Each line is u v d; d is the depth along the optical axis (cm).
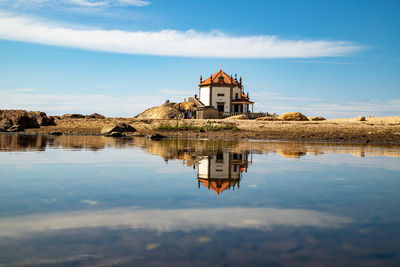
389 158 1082
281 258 285
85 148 1341
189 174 703
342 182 630
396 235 342
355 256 290
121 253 294
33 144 1516
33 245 311
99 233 342
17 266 268
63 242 318
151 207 440
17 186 567
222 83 8119
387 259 285
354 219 395
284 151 1303
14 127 3012
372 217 403
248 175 700
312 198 498
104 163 877
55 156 1027
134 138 2358
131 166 823
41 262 275
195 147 1480
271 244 316
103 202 464
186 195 509
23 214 405
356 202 476
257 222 381
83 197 492
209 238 330
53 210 423
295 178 669
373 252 299
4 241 320
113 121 4275
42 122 3847
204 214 410
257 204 461
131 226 364
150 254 292
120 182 609
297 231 352
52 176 668
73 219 387
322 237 335
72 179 636
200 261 278
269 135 2667
